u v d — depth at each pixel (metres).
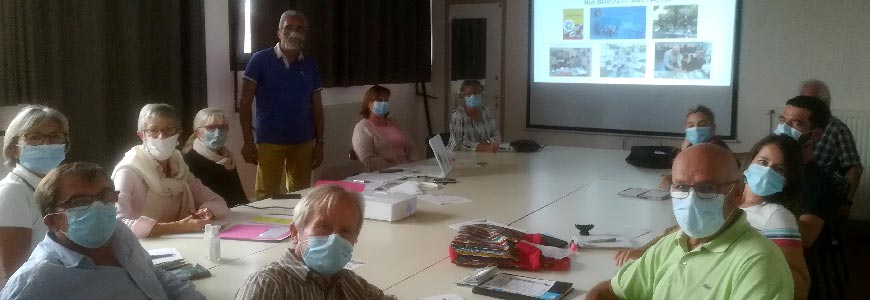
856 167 3.73
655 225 2.99
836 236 3.34
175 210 2.95
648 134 6.64
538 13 6.93
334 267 1.68
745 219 1.73
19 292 1.78
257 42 5.13
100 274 1.90
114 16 4.09
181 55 4.53
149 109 2.85
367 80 6.41
